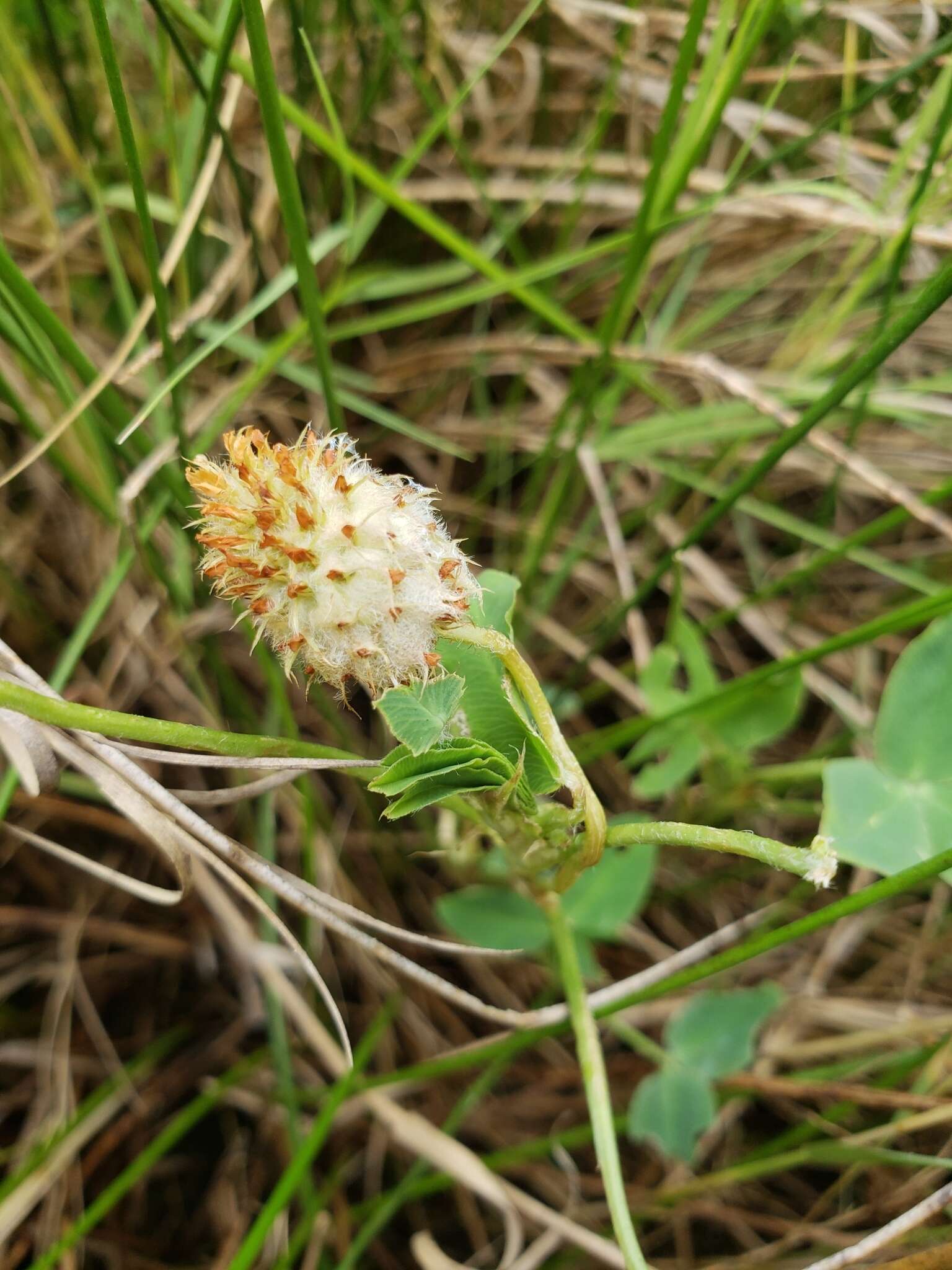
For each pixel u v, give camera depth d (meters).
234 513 0.07
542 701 0.08
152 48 0.12
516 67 0.15
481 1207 0.12
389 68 0.12
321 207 0.14
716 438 0.14
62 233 0.13
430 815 0.13
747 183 0.14
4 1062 0.12
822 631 0.15
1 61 0.11
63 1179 0.11
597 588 0.15
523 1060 0.13
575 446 0.12
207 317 0.13
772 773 0.12
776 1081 0.11
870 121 0.14
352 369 0.15
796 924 0.09
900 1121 0.11
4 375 0.11
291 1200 0.12
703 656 0.12
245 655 0.14
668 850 0.14
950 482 0.11
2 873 0.13
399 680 0.08
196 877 0.12
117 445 0.11
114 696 0.13
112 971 0.13
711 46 0.10
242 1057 0.13
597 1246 0.11
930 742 0.09
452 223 0.15
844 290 0.15
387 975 0.13
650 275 0.16
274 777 0.09
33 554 0.13
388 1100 0.12
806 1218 0.12
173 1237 0.12
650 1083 0.11
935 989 0.13
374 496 0.08
